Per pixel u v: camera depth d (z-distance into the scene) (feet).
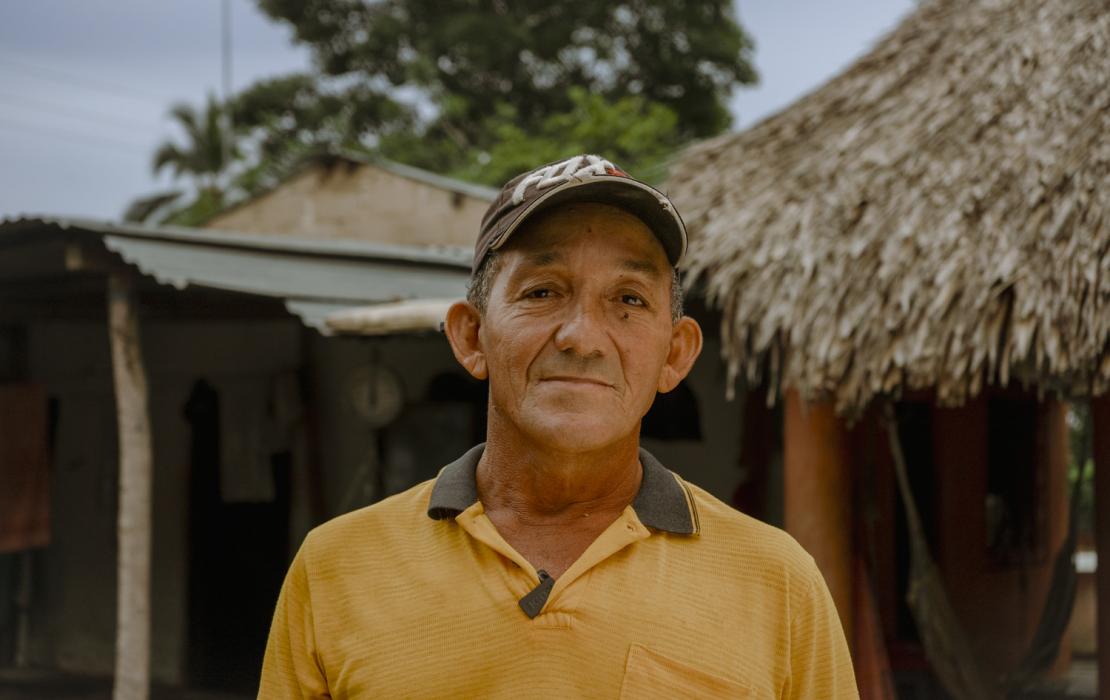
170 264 17.87
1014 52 17.70
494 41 64.18
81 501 27.50
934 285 14.51
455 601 4.34
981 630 22.47
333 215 34.96
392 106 68.49
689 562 4.47
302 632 4.74
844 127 19.38
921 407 22.26
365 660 4.37
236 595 25.73
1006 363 13.53
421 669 4.26
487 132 61.57
